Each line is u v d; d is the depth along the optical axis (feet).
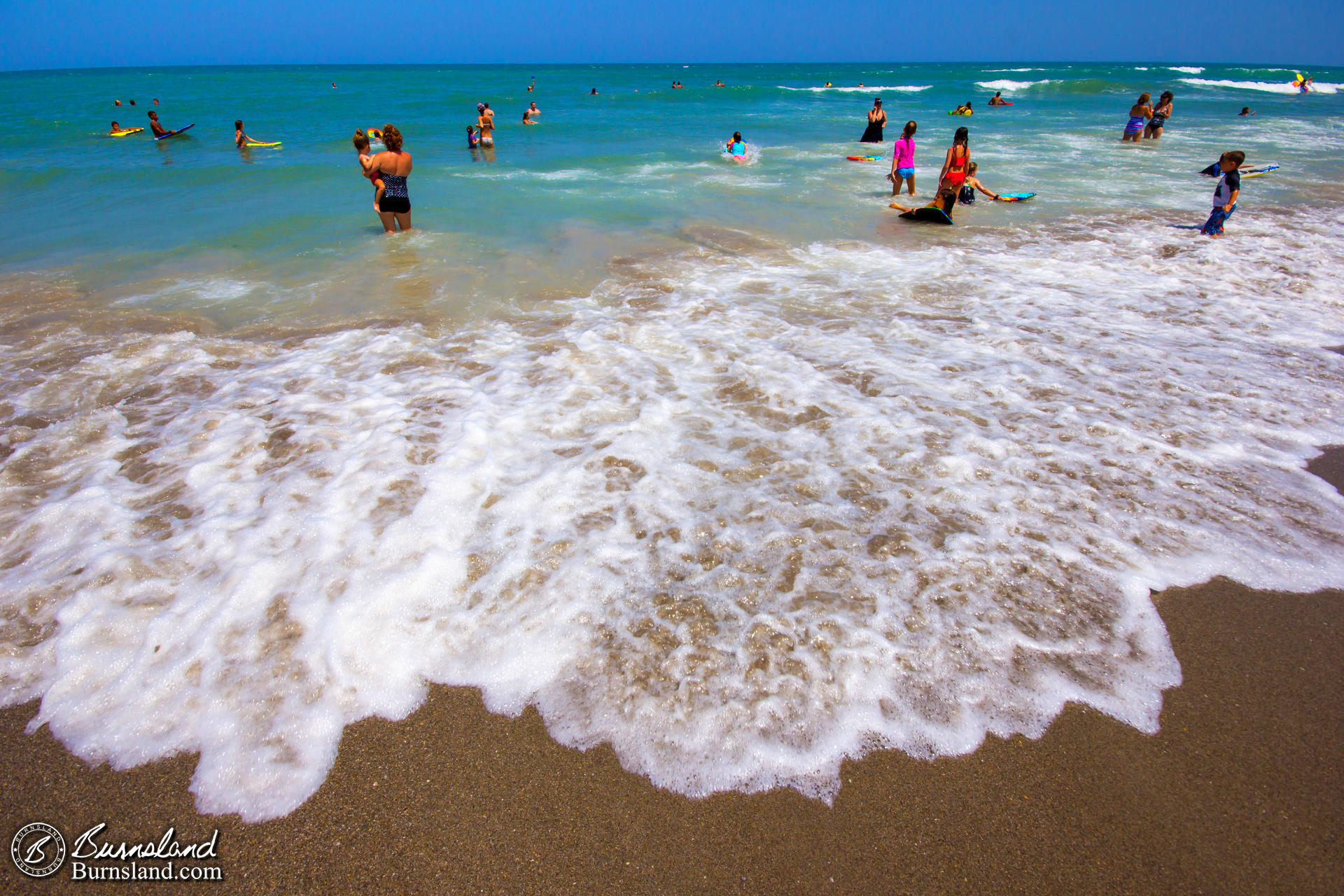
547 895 6.33
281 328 19.42
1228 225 30.58
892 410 14.43
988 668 8.40
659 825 6.86
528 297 21.83
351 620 8.95
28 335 18.72
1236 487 11.87
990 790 7.12
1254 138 61.72
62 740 7.72
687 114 92.79
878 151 55.36
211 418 14.20
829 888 6.34
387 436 13.29
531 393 15.17
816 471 12.25
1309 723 7.82
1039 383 15.71
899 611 9.18
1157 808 6.97
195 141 64.69
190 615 9.05
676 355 17.22
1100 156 51.44
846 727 7.72
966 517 11.04
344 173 44.39
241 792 7.22
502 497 11.41
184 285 22.97
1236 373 16.26
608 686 8.21
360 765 7.44
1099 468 12.39
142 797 7.19
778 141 63.72
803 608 9.22
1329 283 22.79
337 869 6.58
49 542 10.46
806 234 30.09
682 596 9.43
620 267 24.93
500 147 59.41
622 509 11.18
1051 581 9.72
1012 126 74.08
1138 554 10.27
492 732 7.76
